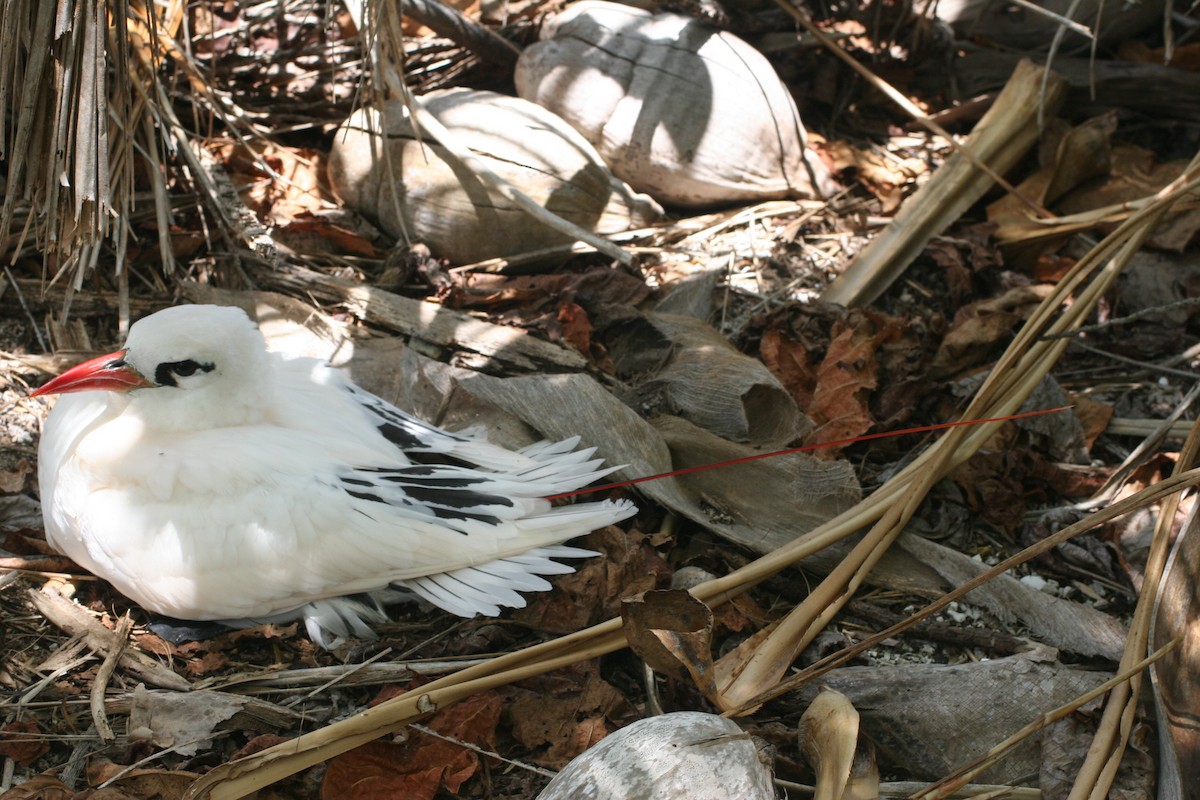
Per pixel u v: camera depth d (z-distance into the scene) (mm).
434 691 3523
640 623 3453
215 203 5297
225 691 3793
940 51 6832
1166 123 6504
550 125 5707
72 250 4793
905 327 5328
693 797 3154
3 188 5086
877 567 4395
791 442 4816
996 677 3871
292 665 3936
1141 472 4734
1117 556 4418
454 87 6383
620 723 3781
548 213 5254
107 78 5234
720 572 4418
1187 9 6887
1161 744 3572
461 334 5020
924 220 5852
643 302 5484
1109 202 6098
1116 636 4062
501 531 3939
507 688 3797
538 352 4973
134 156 5469
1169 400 5199
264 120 6117
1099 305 5586
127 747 3566
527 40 6566
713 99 5844
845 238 6000
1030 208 5973
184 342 3828
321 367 4363
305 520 3738
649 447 4590
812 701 3762
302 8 6395
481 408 4762
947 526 4566
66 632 3943
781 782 3541
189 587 3764
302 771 3508
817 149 6359
